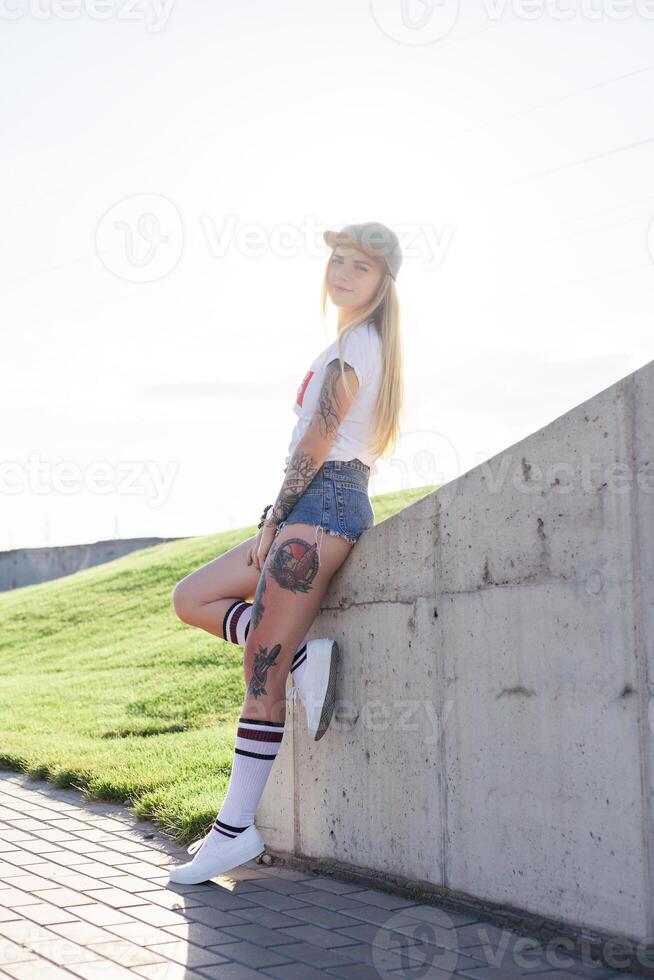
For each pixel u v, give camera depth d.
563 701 2.80
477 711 3.07
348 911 3.11
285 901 3.23
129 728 7.08
